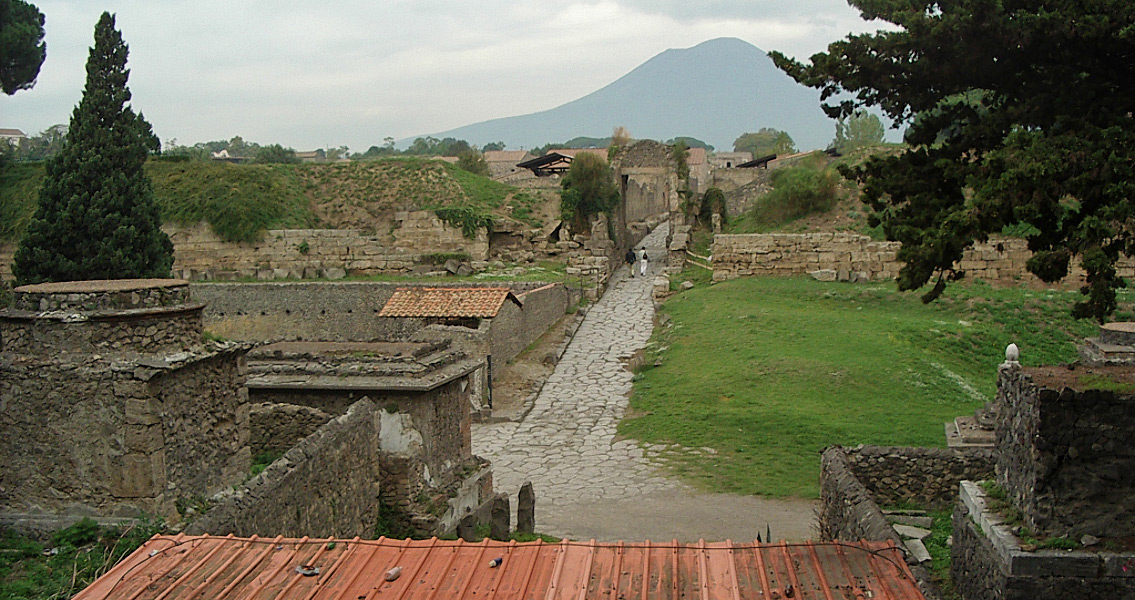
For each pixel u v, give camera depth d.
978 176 9.26
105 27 30.47
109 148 29.91
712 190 49.16
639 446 20.88
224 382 11.01
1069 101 9.25
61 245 29.23
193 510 10.15
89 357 9.77
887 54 9.96
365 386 13.17
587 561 7.37
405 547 7.71
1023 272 34.19
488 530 14.30
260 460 12.45
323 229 44.25
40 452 9.84
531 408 24.69
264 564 7.48
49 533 9.50
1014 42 9.17
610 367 28.28
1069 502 7.78
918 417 20.77
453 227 43.50
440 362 14.31
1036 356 26.70
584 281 39.38
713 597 6.75
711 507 16.64
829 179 41.22
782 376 23.83
